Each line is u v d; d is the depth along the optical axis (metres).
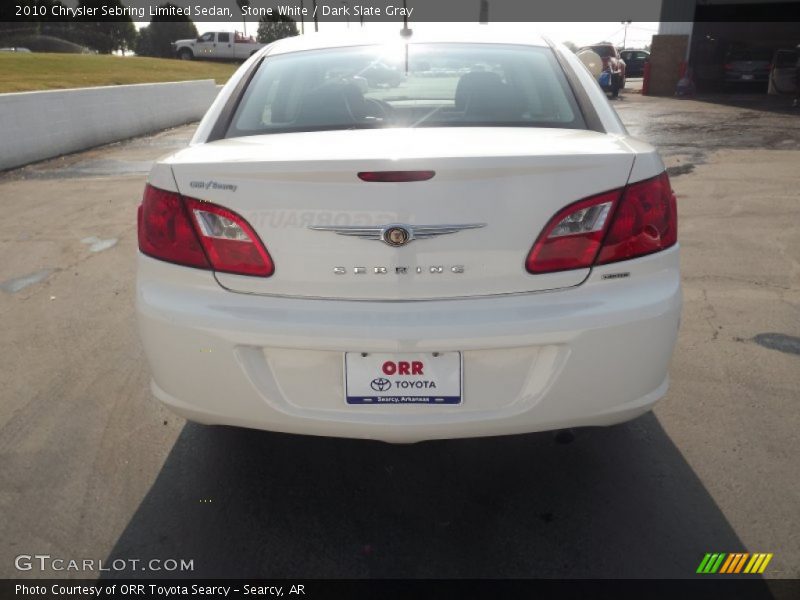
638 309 1.92
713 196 6.77
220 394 2.01
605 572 1.98
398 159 1.81
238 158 1.94
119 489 2.41
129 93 13.52
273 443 2.67
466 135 2.13
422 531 2.18
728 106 17.33
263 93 2.60
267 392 1.97
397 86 2.51
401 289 1.88
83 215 6.67
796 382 3.04
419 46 2.79
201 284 1.99
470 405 1.93
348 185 1.84
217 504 2.32
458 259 1.86
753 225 5.65
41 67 20.67
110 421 2.86
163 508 2.31
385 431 1.94
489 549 2.09
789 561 2.00
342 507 2.30
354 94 2.53
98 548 2.13
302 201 1.87
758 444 2.59
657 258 1.97
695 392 2.98
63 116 11.09
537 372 1.92
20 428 2.81
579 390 1.93
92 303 4.26
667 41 21.98
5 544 2.14
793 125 12.80
